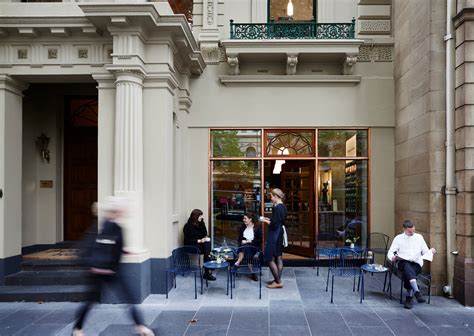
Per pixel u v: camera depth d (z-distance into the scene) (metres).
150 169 6.56
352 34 8.30
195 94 8.66
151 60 6.57
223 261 6.70
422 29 6.85
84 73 6.68
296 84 8.55
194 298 6.27
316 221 8.61
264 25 8.42
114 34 6.22
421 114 6.91
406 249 5.98
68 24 6.46
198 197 8.64
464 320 5.30
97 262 4.30
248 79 8.46
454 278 6.22
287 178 9.14
